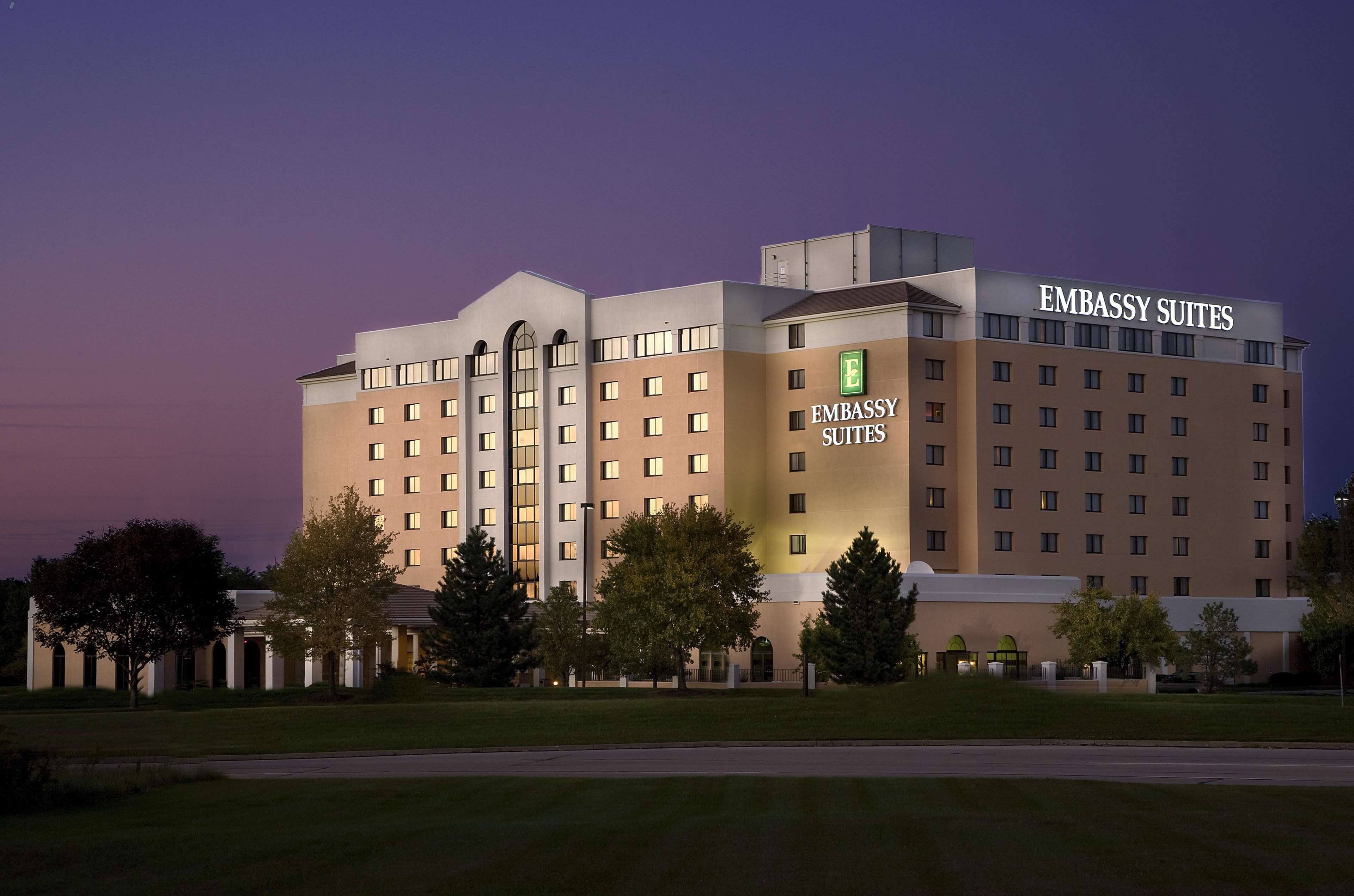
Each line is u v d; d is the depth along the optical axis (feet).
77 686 358.84
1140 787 122.31
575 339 420.77
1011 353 375.04
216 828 104.73
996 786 124.57
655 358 403.54
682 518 299.58
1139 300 399.03
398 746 196.13
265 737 206.80
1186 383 406.62
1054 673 314.76
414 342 467.11
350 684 335.67
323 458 492.95
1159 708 208.13
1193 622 386.32
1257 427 419.54
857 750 180.24
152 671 340.80
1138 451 395.55
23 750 126.82
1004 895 73.61
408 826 103.14
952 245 438.81
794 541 386.93
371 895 76.48
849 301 381.60
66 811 120.57
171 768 151.02
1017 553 371.76
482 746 195.62
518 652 326.03
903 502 362.94
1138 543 393.29
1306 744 182.09
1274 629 395.34
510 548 435.94
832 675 296.71
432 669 336.08
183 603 293.43
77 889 80.07
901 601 298.15
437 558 456.04
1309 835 92.17
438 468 458.09
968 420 369.71
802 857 85.25
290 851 91.30
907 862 83.25
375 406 475.72
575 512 418.51
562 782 134.82
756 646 347.36
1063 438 382.01
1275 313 425.69
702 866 82.53
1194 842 89.40
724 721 209.46
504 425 437.58
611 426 413.59
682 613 295.89
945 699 210.79
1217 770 144.25
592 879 79.20
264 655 342.64
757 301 396.16
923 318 369.50
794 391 388.78
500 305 441.68
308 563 286.87
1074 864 82.02
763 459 393.50
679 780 134.41
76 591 289.94
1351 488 379.76
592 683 361.51
